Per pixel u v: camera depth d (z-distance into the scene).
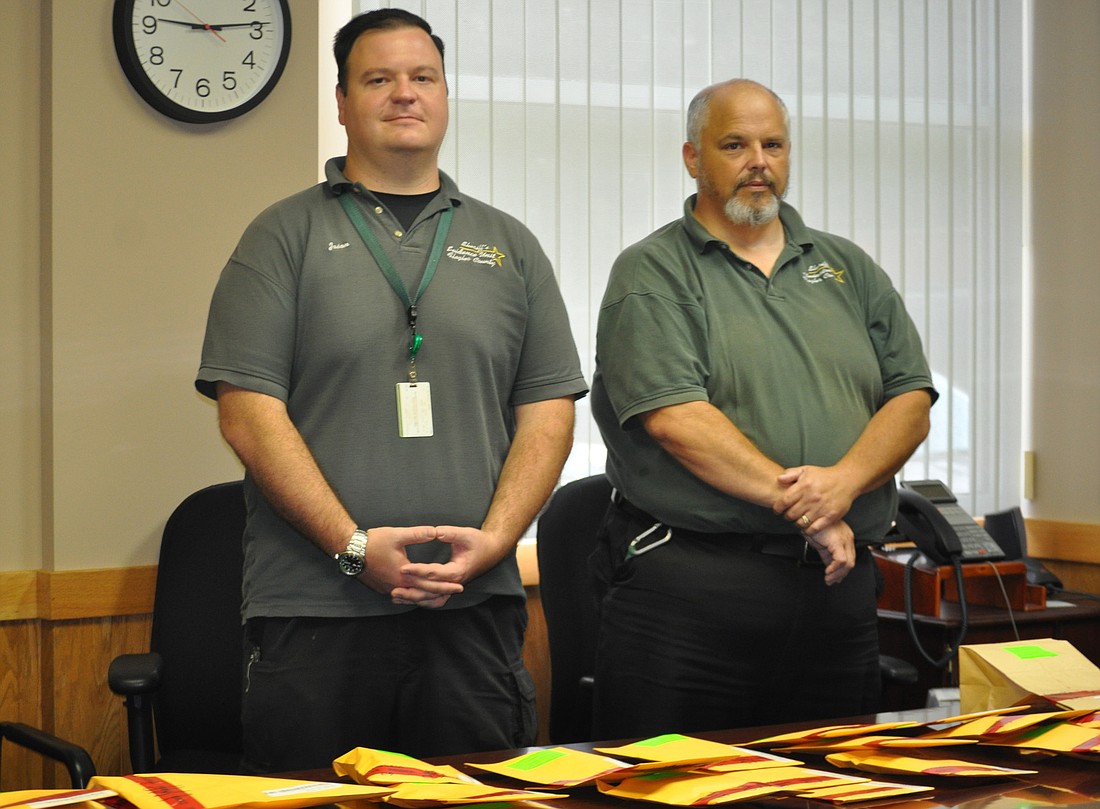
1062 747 1.22
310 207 1.93
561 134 3.10
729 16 3.29
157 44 2.57
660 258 2.15
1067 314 3.57
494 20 3.03
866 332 2.22
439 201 1.96
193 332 2.64
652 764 1.14
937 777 1.15
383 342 1.86
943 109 3.58
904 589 2.71
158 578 2.35
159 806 0.99
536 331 2.02
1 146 2.54
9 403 2.55
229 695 2.32
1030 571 2.93
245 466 1.82
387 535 1.76
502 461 1.95
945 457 3.57
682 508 2.07
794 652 2.09
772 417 2.06
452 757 1.28
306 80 2.74
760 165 2.12
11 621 2.54
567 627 2.41
